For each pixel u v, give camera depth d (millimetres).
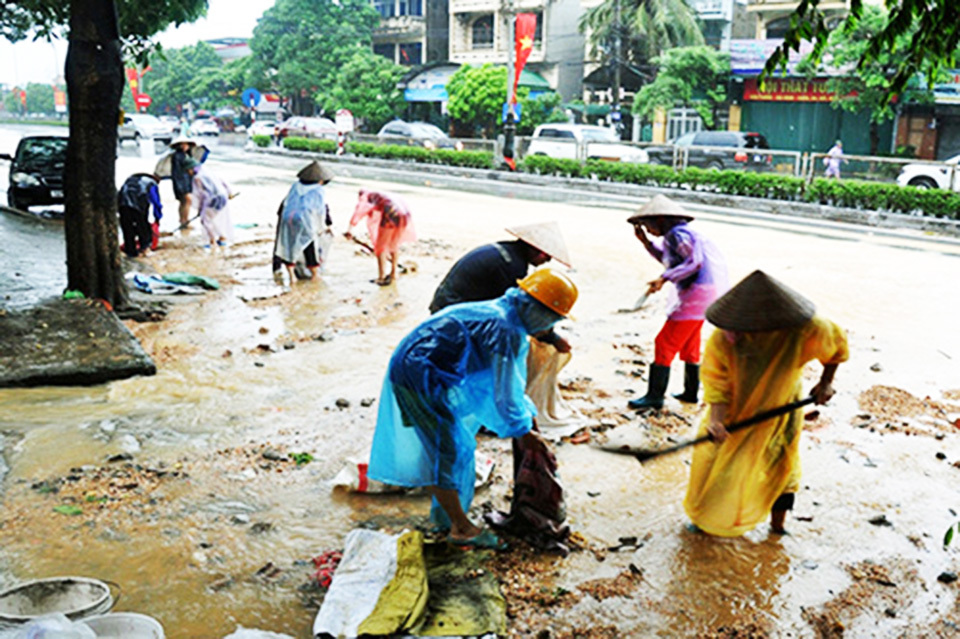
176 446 5809
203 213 13617
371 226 10953
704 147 24562
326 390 7098
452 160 30531
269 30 51781
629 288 11406
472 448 4496
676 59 33750
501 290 5648
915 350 8719
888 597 4219
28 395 6766
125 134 41406
